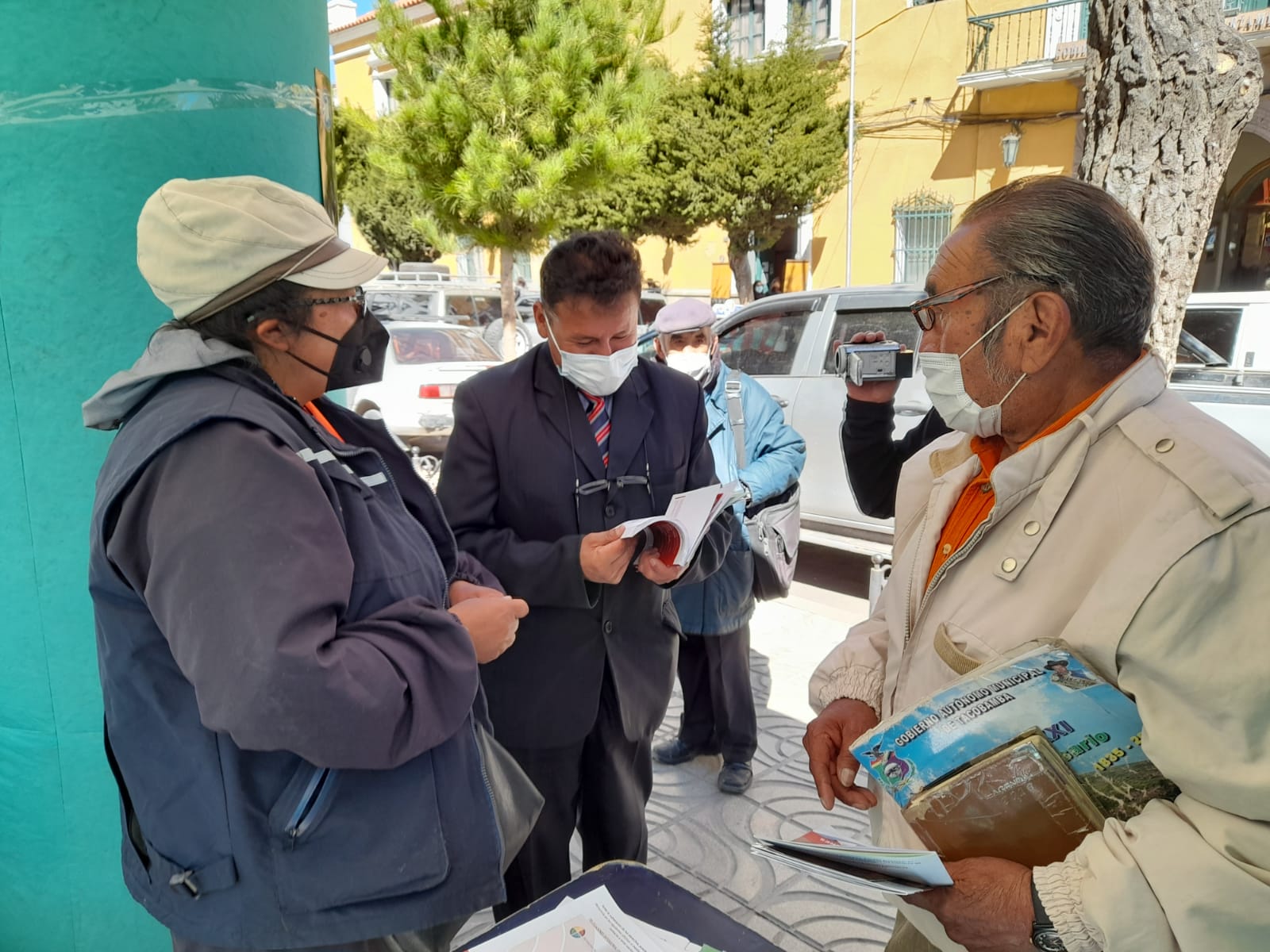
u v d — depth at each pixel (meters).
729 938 1.21
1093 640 0.92
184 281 1.11
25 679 1.66
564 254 1.71
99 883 1.75
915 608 1.24
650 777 2.08
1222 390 4.05
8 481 1.59
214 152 1.61
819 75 13.07
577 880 1.35
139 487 1.02
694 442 2.01
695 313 2.80
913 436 1.94
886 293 5.04
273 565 0.99
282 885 1.10
